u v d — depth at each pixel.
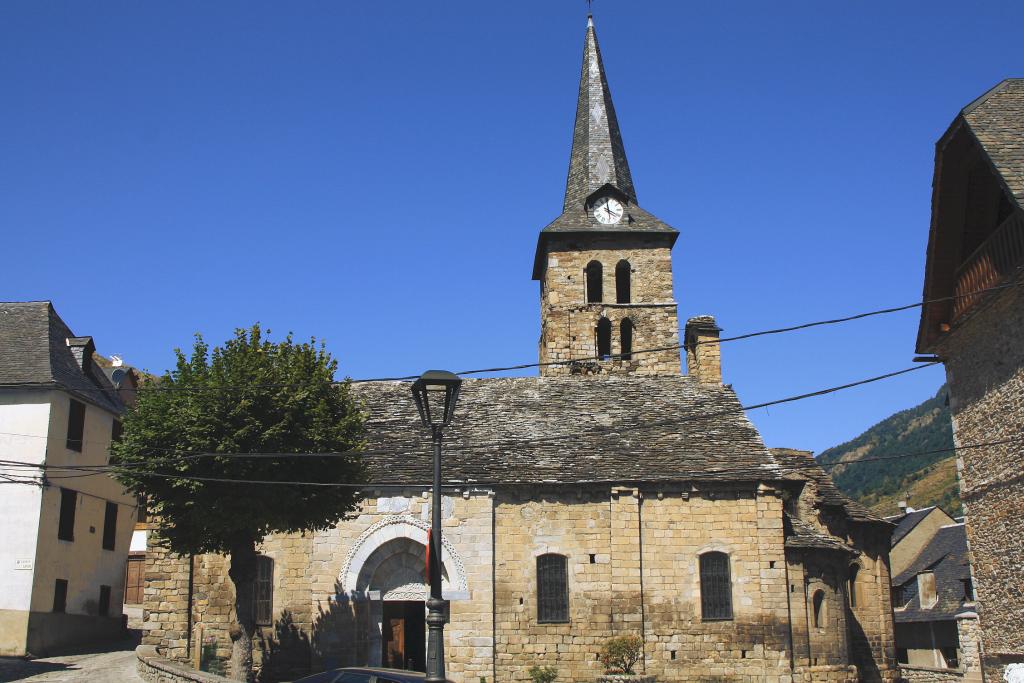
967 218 26.56
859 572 36.44
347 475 29.30
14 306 40.84
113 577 42.94
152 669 29.02
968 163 25.78
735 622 31.62
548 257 46.97
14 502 36.50
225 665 32.22
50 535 37.22
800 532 33.31
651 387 38.91
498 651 31.30
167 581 32.97
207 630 32.53
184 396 27.78
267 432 27.22
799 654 31.47
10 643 35.22
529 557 32.09
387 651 31.94
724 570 32.16
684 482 32.56
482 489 32.31
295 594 32.44
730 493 32.66
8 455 36.84
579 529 32.38
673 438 35.19
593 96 51.44
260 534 28.91
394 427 36.44
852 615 35.88
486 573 31.64
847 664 32.50
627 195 48.59
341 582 31.67
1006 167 23.39
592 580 31.94
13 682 29.20
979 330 26.45
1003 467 25.39
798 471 37.53
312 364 29.56
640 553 32.09
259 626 32.28
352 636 31.27
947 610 52.16
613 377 39.50
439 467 17.50
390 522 32.06
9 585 35.75
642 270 46.81
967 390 27.33
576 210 48.81
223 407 27.59
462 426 36.34
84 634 39.88
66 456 38.62
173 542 28.89
